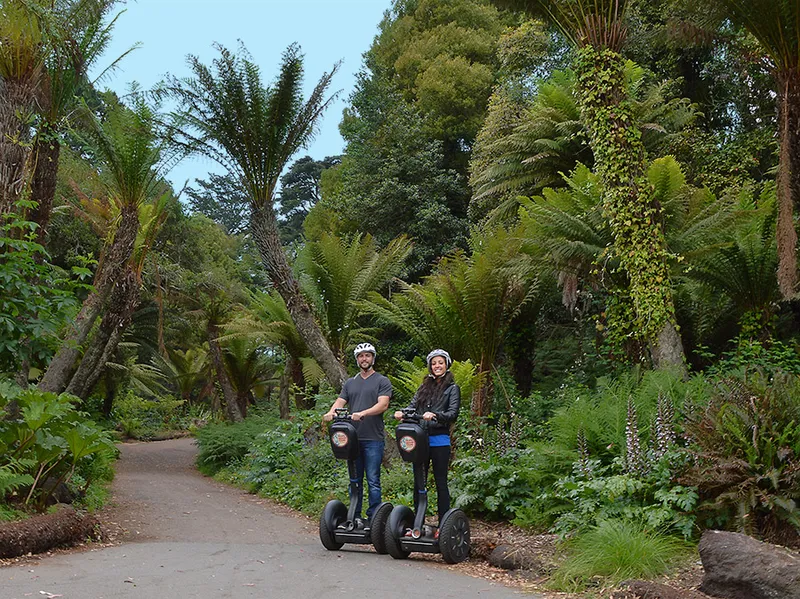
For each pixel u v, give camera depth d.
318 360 12.16
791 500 6.15
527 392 14.82
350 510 6.79
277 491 12.76
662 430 7.25
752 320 12.38
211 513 10.55
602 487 6.91
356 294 15.05
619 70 10.88
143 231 13.24
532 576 5.89
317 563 6.06
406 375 13.41
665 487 6.75
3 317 8.04
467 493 8.39
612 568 5.59
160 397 38.09
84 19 11.05
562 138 15.64
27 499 6.96
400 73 30.84
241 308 25.08
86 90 11.98
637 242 10.60
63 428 7.28
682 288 13.23
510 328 14.80
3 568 5.43
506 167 16.39
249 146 11.85
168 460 22.50
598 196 12.16
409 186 24.67
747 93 19.38
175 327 32.91
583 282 13.94
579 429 8.07
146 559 6.01
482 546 6.62
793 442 6.47
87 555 6.15
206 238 37.00
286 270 12.22
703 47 18.73
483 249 13.22
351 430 6.73
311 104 11.88
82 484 10.34
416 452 6.40
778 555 4.89
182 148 12.15
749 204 12.60
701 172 17.72
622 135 10.71
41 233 11.20
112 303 13.06
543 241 11.95
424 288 14.16
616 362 12.43
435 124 27.83
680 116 16.47
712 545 5.12
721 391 7.46
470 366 11.66
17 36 9.37
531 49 21.73
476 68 28.14
